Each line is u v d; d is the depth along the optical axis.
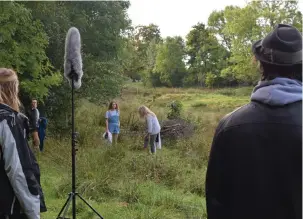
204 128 15.53
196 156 10.99
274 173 1.71
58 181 7.18
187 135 13.93
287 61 1.76
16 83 2.88
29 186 2.69
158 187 7.38
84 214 5.62
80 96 15.52
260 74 1.88
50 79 11.27
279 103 1.73
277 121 1.72
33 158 2.81
